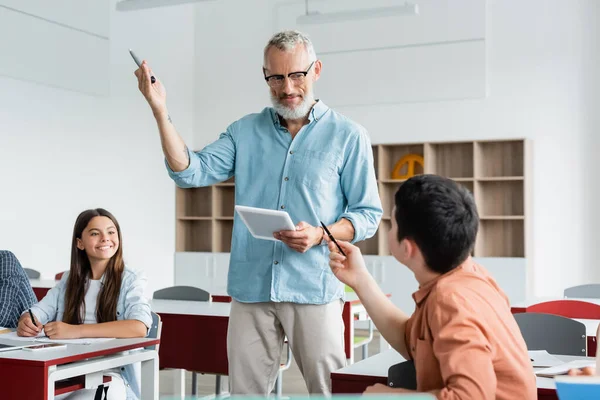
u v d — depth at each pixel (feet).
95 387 9.36
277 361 9.18
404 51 28.02
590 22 25.44
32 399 8.27
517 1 26.45
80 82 26.04
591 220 25.31
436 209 5.54
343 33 29.01
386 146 28.17
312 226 8.68
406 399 3.98
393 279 27.02
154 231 29.89
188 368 13.65
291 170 9.05
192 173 9.17
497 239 26.61
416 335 5.76
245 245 9.09
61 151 25.46
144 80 8.60
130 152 28.60
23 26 23.73
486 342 5.17
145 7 24.59
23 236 24.02
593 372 6.07
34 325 10.19
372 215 9.01
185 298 16.06
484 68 26.78
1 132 23.22
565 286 25.62
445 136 27.45
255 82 30.68
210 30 31.55
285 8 30.04
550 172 25.94
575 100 25.61
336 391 7.42
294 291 8.79
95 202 26.91
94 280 10.88
